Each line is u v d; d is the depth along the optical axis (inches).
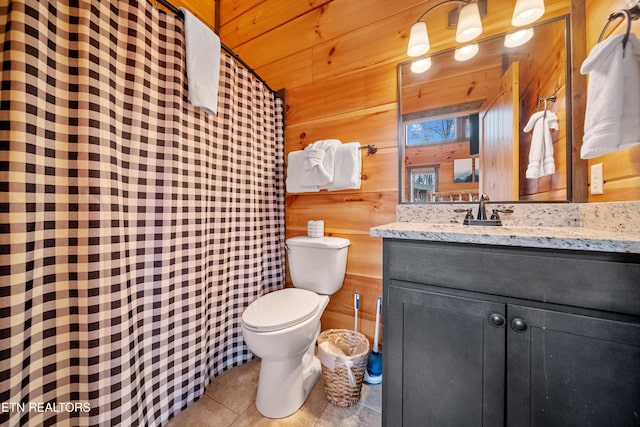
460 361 28.3
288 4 65.2
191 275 42.4
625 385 21.6
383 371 32.7
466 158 47.1
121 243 31.7
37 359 26.3
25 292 24.7
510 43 43.8
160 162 38.0
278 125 64.5
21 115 23.9
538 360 24.7
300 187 57.1
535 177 41.8
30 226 25.1
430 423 30.0
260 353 39.4
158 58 37.5
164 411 38.8
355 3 56.7
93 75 29.1
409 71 51.4
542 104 41.4
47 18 26.1
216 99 44.0
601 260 22.5
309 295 49.1
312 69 61.9
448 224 44.5
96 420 29.0
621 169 30.5
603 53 25.1
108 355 29.9
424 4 50.1
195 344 43.1
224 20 76.1
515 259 25.8
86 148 28.5
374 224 54.5
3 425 22.9
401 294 31.6
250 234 56.7
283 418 40.2
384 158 53.6
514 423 25.7
